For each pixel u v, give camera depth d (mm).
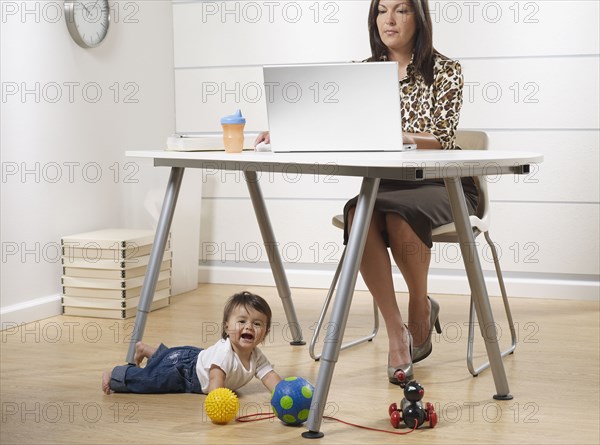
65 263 3773
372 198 2242
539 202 4168
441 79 2949
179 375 2562
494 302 4078
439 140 2873
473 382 2711
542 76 4117
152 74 4465
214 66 4586
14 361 2965
